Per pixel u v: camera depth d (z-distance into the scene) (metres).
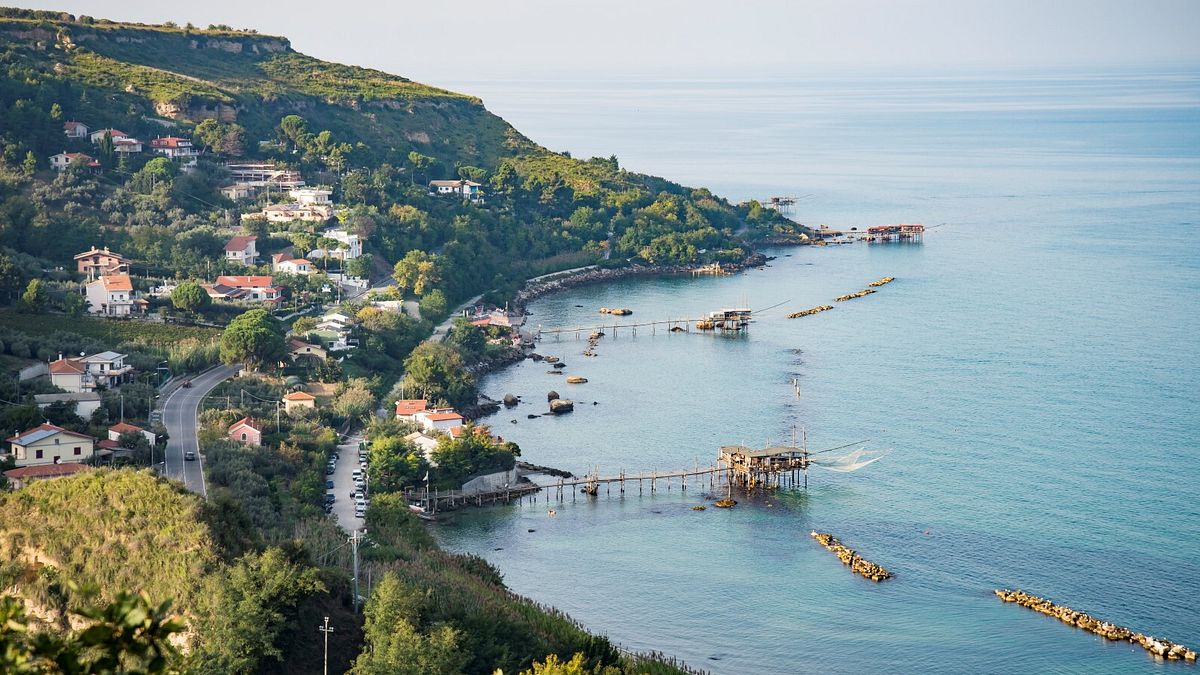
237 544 146.00
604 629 169.50
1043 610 173.38
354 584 145.12
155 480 151.75
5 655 31.27
